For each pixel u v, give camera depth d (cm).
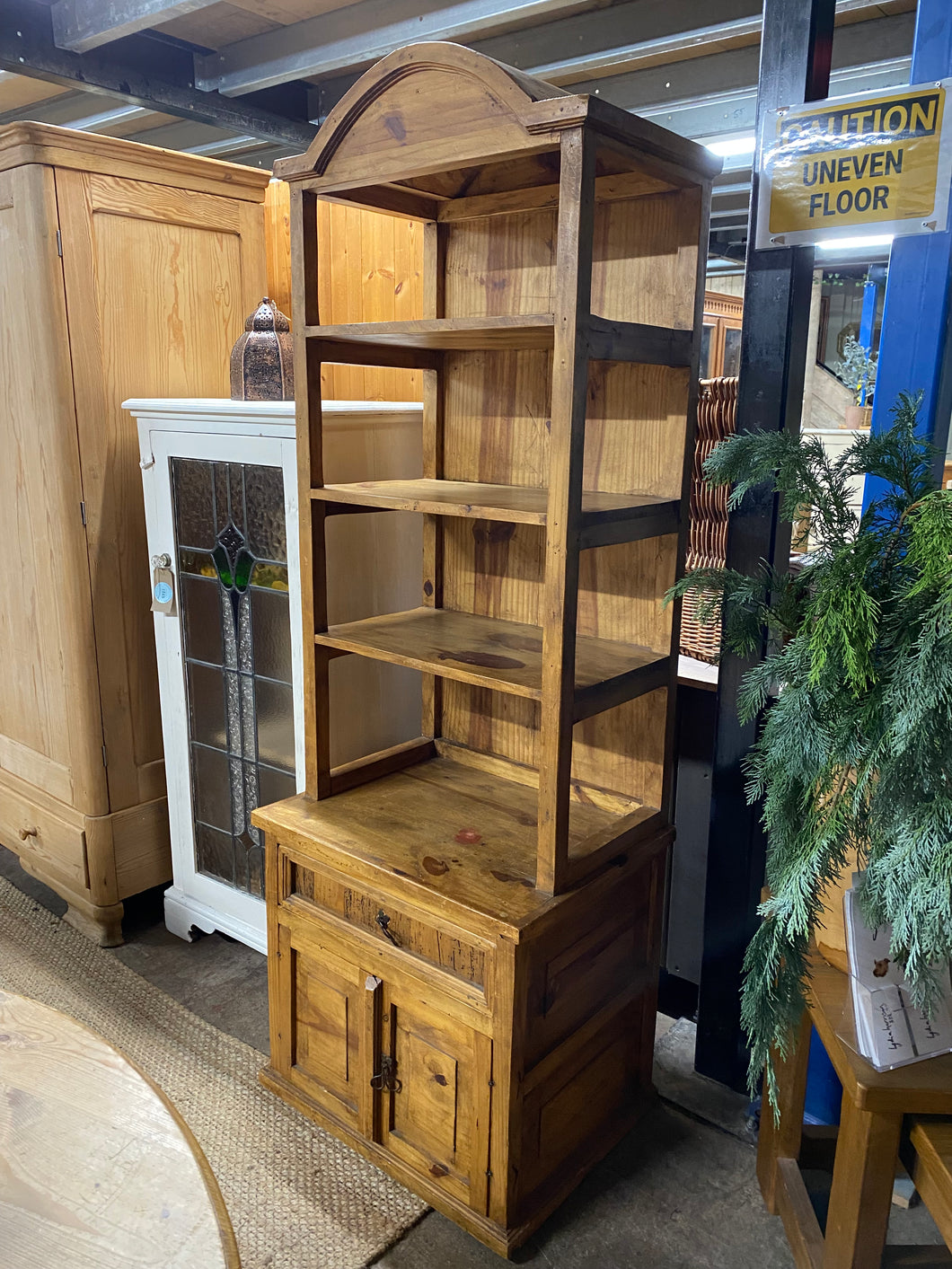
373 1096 185
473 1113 167
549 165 174
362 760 214
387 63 156
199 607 242
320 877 188
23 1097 103
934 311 158
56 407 236
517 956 154
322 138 168
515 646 189
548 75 289
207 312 265
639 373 182
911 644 119
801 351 182
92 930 267
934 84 151
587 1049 183
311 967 194
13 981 247
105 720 256
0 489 262
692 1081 215
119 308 244
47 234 226
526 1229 168
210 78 312
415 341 186
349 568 222
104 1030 228
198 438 228
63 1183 92
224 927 256
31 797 279
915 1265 146
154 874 273
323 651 198
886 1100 130
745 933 201
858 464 138
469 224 201
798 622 151
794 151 168
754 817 194
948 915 112
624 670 175
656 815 192
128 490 253
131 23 246
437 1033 171
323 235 292
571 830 187
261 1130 198
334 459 211
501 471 206
